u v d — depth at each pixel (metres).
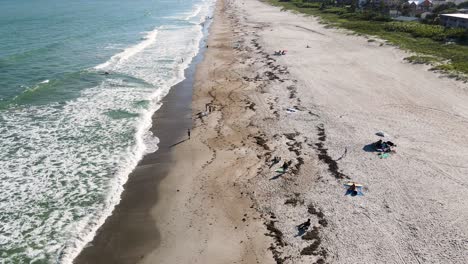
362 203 22.03
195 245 19.64
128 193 23.92
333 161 26.12
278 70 45.97
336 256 18.45
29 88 39.72
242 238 19.91
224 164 26.56
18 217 21.66
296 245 19.23
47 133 30.91
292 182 24.12
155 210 22.36
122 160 27.50
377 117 32.34
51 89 39.94
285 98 37.06
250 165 26.23
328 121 31.86
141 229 20.92
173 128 32.31
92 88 40.94
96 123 32.84
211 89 41.00
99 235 20.53
